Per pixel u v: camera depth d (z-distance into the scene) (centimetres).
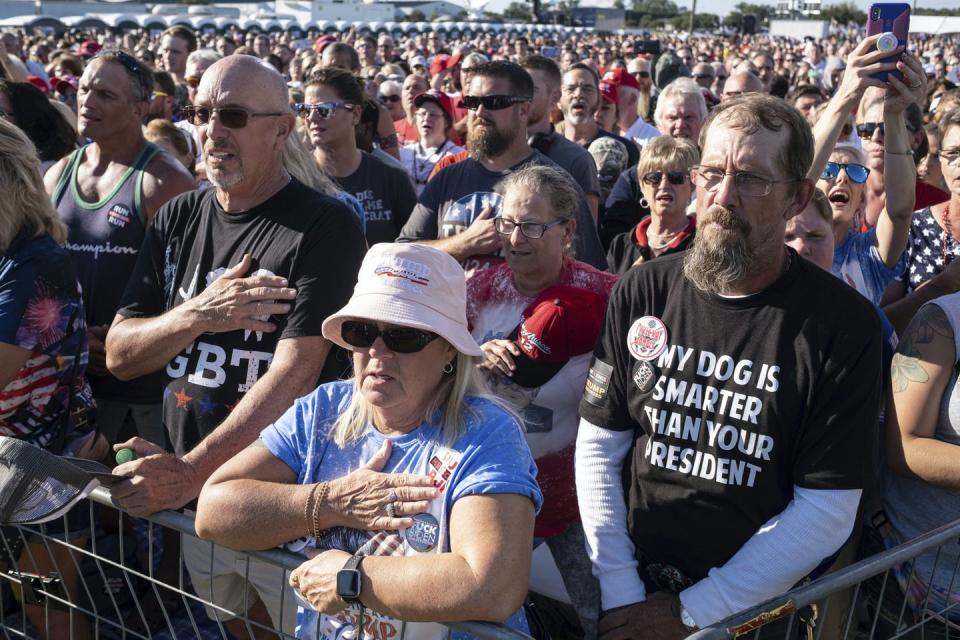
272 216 301
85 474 228
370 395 209
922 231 386
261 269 296
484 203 421
